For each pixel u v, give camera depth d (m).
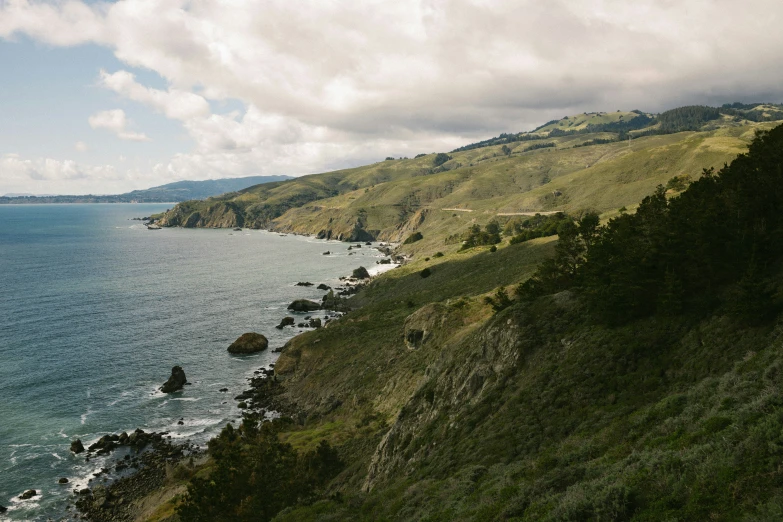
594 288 36.53
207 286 152.62
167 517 41.31
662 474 14.60
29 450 57.72
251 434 35.19
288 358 84.31
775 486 11.36
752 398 16.75
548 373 31.92
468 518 19.19
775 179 34.28
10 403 69.00
